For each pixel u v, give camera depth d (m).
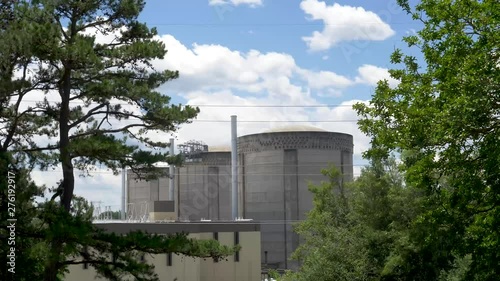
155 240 21.83
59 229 19.97
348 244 36.66
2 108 23.92
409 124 16.86
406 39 17.88
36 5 21.86
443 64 16.16
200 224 44.88
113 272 23.41
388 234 34.28
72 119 24.83
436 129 15.89
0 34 20.80
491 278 18.31
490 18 15.27
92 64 21.61
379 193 36.41
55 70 23.19
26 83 22.17
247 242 47.38
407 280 34.47
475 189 16.17
